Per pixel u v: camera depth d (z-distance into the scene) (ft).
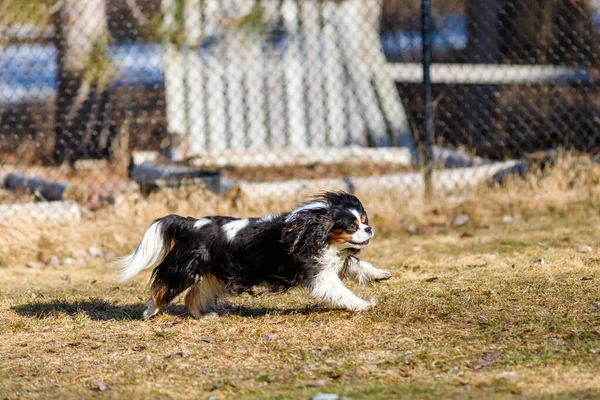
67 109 51.01
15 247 34.53
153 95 52.21
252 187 39.55
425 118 41.14
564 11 55.42
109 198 39.96
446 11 73.77
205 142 50.31
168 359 19.43
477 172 42.57
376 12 63.67
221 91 50.67
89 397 16.83
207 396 16.57
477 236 34.96
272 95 51.70
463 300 23.32
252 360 19.06
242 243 22.34
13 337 22.06
